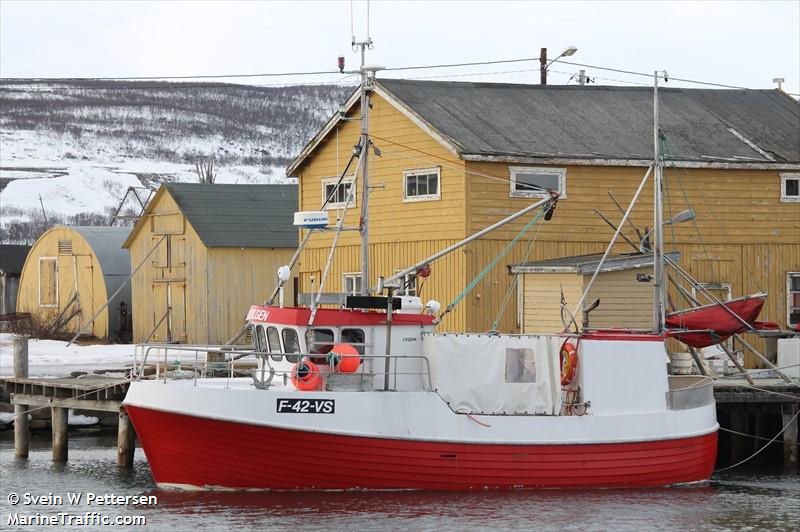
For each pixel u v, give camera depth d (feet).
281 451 97.66
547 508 98.32
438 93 153.69
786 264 154.40
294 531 89.81
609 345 105.50
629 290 131.64
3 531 93.56
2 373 159.43
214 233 198.29
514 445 100.83
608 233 146.41
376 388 101.65
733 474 122.31
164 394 98.99
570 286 131.44
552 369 104.68
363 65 107.24
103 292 216.54
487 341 103.30
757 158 153.17
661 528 94.38
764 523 96.99
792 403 126.52
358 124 155.74
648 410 106.42
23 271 233.96
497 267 140.97
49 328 220.23
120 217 226.38
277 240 200.95
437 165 143.84
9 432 153.48
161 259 206.59
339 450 97.81
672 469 107.04
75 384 129.18
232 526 91.20
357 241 155.02
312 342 101.30
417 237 146.41
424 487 99.50
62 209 613.93
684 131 157.38
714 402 114.01
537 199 143.23
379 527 90.89
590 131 152.15
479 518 94.48
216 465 98.63
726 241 151.84
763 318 152.87
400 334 102.99
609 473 103.81
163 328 205.57
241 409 97.30
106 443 142.82
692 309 120.98
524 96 158.81
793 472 123.95
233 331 198.39
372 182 152.56
